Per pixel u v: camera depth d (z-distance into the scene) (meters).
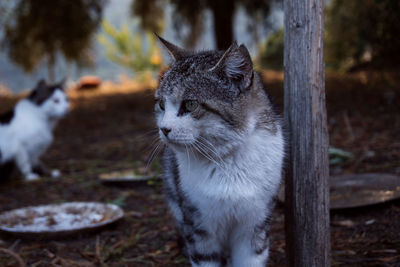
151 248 1.00
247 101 0.76
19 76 4.00
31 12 2.62
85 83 4.07
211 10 2.89
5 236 1.03
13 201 1.29
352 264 0.87
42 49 3.03
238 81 0.76
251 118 0.76
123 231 1.07
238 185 0.76
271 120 0.79
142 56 4.74
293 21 0.75
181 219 0.89
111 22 4.83
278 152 0.78
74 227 1.02
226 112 0.75
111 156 1.76
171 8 3.09
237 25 3.07
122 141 1.98
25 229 1.01
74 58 2.99
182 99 0.77
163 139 0.78
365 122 1.84
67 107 1.60
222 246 0.84
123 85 4.23
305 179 0.77
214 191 0.76
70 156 1.82
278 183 0.79
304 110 0.76
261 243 0.80
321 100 0.75
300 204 0.78
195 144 0.76
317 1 0.74
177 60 0.85
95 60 3.24
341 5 2.45
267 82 3.08
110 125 2.37
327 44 2.79
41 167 1.58
